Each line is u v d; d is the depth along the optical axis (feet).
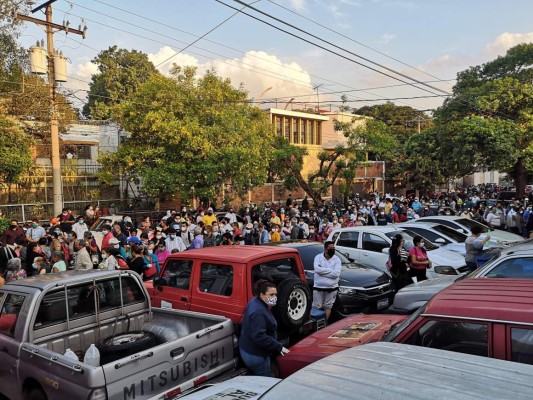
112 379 13.60
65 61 56.18
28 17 54.75
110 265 31.94
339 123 95.14
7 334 17.38
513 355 10.77
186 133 65.41
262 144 77.30
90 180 82.12
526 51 112.68
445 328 11.83
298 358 15.83
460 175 110.52
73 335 18.34
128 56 157.99
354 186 124.26
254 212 72.02
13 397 16.92
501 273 20.79
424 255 31.53
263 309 16.16
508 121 92.17
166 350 15.03
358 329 17.56
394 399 7.02
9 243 40.40
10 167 62.39
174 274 22.35
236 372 17.20
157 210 83.05
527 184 159.33
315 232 52.44
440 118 110.11
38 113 64.54
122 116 70.69
